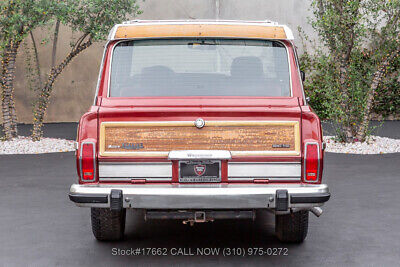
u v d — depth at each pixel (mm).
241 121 5238
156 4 23266
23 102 22484
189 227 6934
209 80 5664
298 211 5848
